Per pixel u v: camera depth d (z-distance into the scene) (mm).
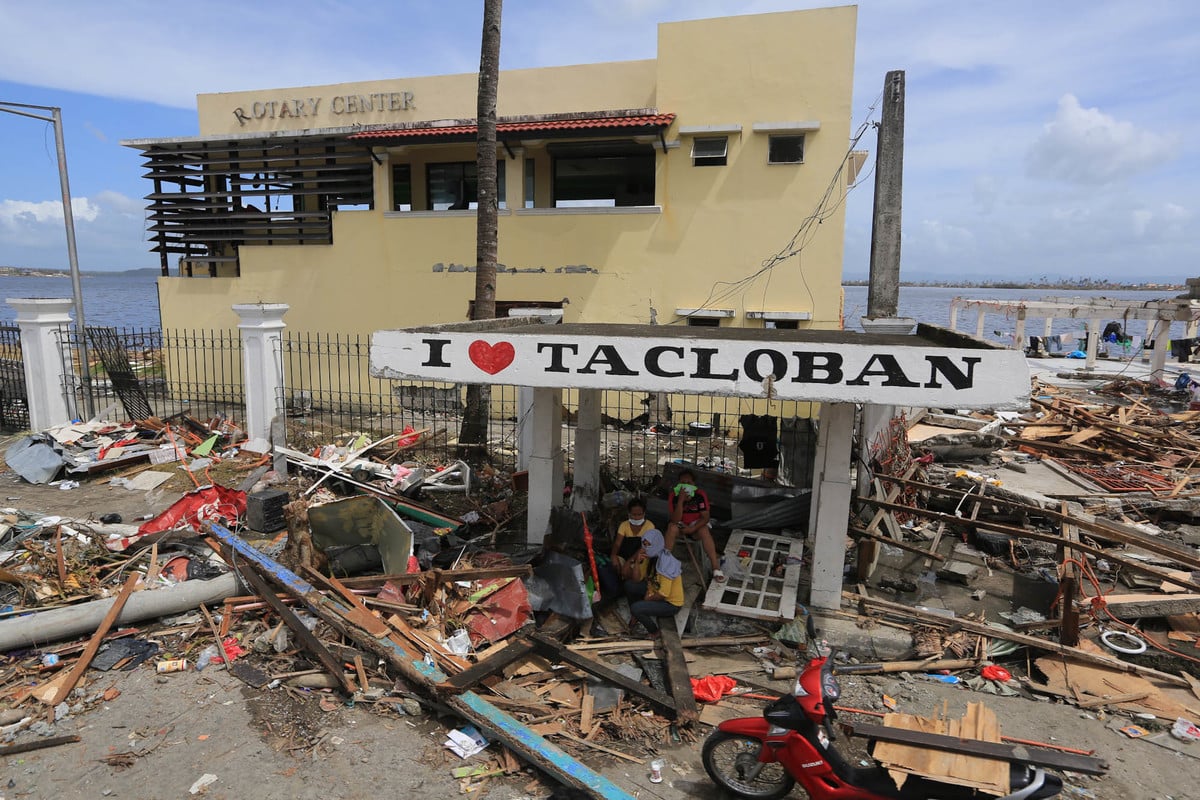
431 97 16281
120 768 4312
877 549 7648
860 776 3926
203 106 17531
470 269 15328
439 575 6082
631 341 5520
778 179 13781
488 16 10328
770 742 4016
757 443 8625
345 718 4836
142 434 11547
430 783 4242
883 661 5918
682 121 13969
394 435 11914
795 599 6406
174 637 5816
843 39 13203
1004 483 10367
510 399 15047
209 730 4680
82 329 12828
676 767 4469
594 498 8445
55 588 6211
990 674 5652
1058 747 4750
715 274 14289
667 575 6113
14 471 10164
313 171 16203
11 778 4211
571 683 5305
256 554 6602
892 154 10711
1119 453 12164
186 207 16953
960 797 3791
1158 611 6340
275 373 10789
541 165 15945
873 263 10969
